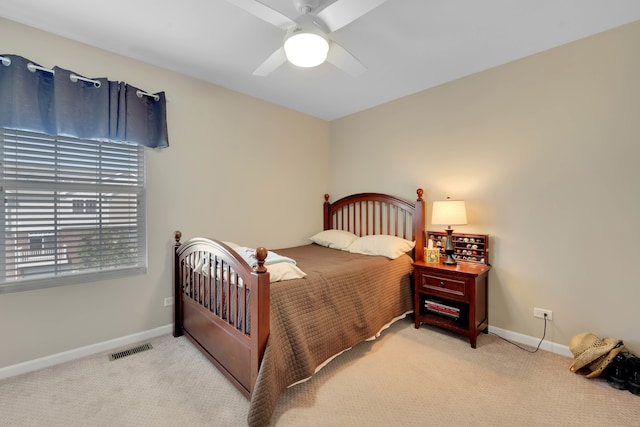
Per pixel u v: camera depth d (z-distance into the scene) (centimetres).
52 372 198
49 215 206
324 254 304
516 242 248
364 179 368
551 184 230
